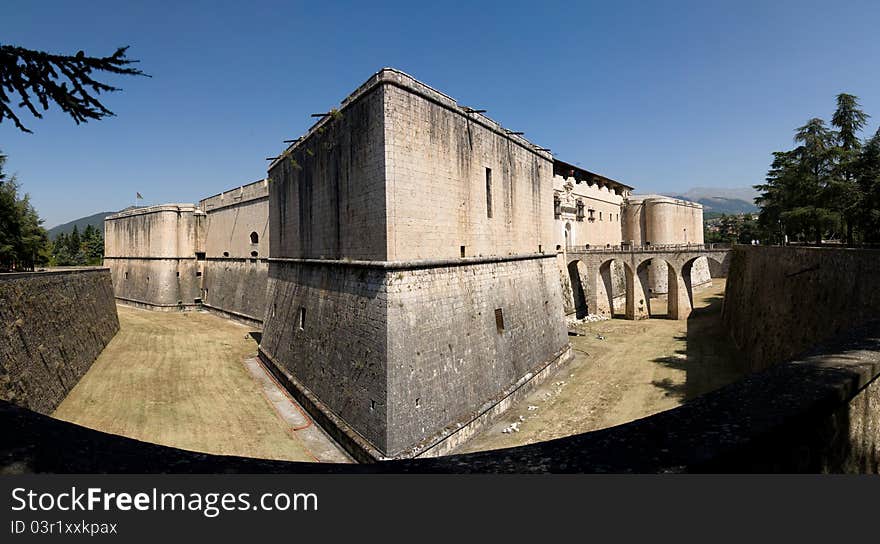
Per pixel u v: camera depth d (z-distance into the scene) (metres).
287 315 25.88
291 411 20.61
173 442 16.45
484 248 21.75
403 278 16.64
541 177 28.97
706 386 22.50
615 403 20.92
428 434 16.11
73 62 6.29
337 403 18.00
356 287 18.06
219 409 20.23
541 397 22.47
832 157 31.34
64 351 22.02
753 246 29.94
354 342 17.53
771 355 20.36
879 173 20.91
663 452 3.32
